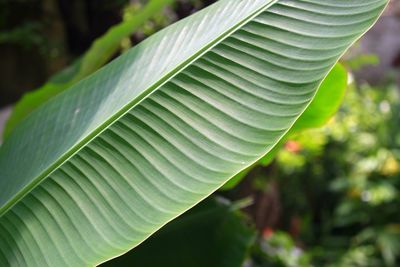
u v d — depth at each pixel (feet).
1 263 4.65
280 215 20.13
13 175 4.93
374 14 4.43
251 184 13.01
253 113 4.47
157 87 4.60
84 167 4.59
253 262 15.16
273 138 4.40
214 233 6.88
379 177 20.13
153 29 12.22
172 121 4.54
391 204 20.17
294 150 16.97
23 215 4.64
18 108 7.66
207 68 4.58
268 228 14.51
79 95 5.06
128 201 4.48
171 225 6.73
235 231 6.97
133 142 4.55
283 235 16.97
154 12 6.77
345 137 20.68
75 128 4.84
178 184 4.43
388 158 20.06
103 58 7.20
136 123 4.57
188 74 4.59
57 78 7.84
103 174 4.56
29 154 4.96
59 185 4.61
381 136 20.47
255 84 4.50
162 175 4.47
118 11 20.58
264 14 4.62
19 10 23.66
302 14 4.57
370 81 25.68
